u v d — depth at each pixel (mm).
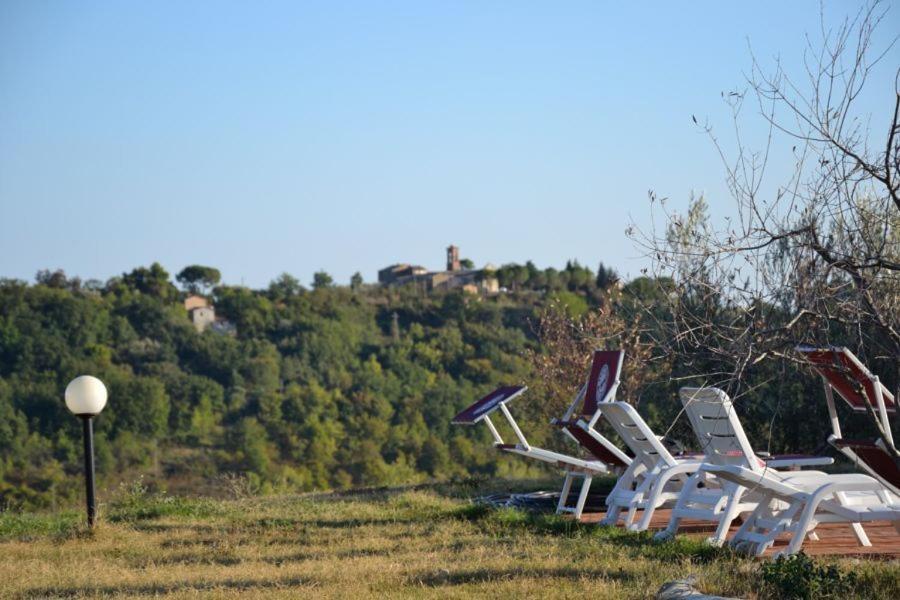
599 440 11977
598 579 7578
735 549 9172
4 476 50094
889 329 6590
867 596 6547
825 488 8844
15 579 8922
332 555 9758
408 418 55875
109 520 13406
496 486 16703
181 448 55750
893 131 6371
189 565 9555
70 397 11930
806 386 15250
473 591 7359
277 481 45875
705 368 10109
